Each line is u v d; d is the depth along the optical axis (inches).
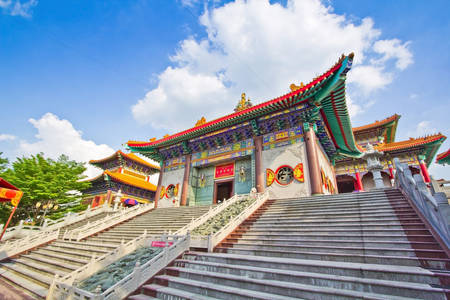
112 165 1931.6
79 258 524.7
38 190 1011.3
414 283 232.1
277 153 903.1
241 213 550.3
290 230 441.1
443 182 386.9
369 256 301.9
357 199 553.9
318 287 242.7
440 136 1111.6
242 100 1301.7
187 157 1184.8
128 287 301.9
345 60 657.0
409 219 384.2
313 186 775.7
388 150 1243.2
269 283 260.5
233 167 1048.2
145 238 509.0
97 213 1144.2
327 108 874.8
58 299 315.3
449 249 270.2
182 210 853.8
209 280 303.4
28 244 673.6
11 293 379.9
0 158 1075.9
